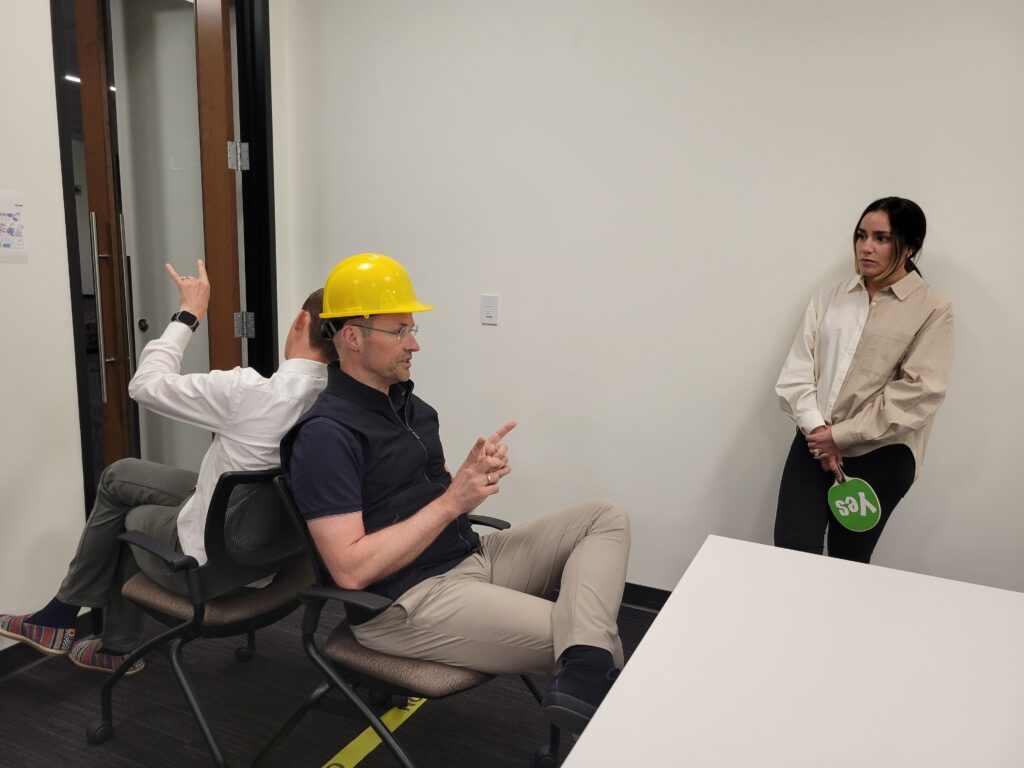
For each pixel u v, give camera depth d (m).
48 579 2.38
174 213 3.21
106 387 3.08
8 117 2.12
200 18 2.93
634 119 2.74
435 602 1.60
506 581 1.81
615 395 2.92
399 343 1.67
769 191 2.60
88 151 2.93
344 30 3.14
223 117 3.02
